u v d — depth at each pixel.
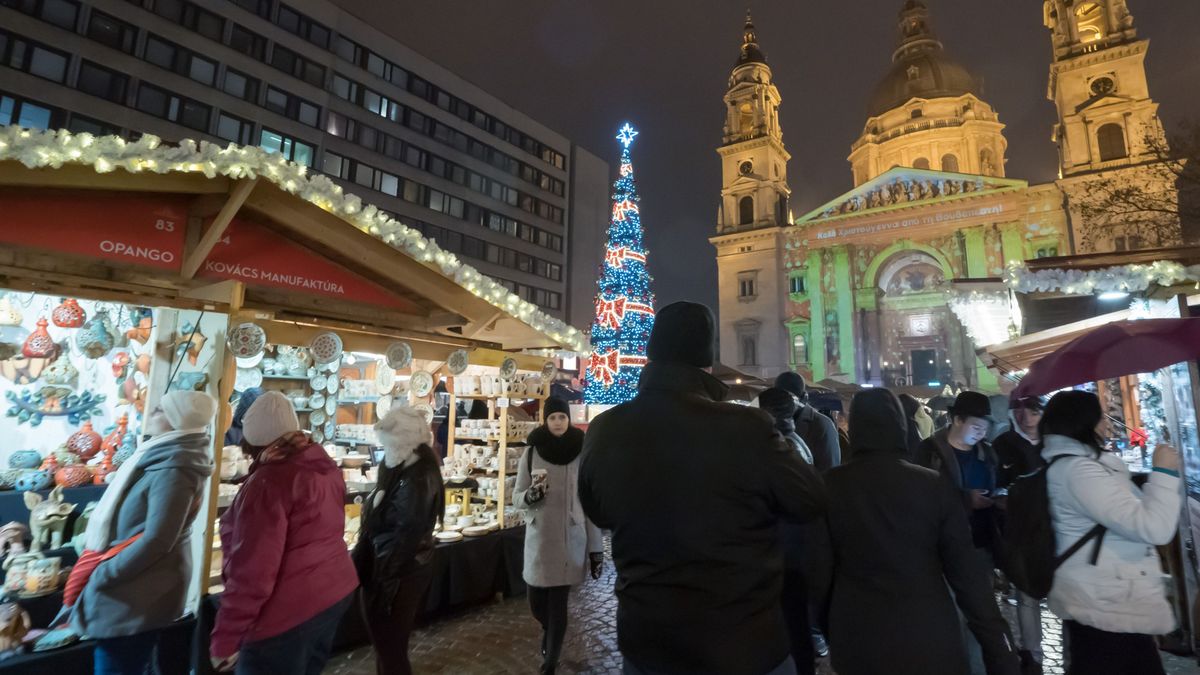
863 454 2.41
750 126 51.44
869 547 2.26
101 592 2.82
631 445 1.80
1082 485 2.47
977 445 3.89
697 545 1.66
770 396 3.98
